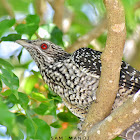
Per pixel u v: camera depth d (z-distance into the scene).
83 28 15.59
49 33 11.55
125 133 9.98
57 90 10.01
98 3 7.10
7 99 8.93
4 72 7.84
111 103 8.68
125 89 9.30
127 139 9.98
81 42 13.78
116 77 8.07
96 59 9.52
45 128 8.39
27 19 9.77
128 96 9.33
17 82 7.93
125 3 4.55
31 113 9.30
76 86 9.48
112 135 8.66
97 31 13.77
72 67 9.61
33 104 9.62
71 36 15.66
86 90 9.38
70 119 10.66
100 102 8.69
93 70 9.31
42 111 9.41
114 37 7.28
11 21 8.62
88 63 9.43
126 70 9.44
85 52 9.85
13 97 8.51
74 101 9.71
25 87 11.53
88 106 9.62
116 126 8.45
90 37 13.77
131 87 9.27
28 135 8.05
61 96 10.00
